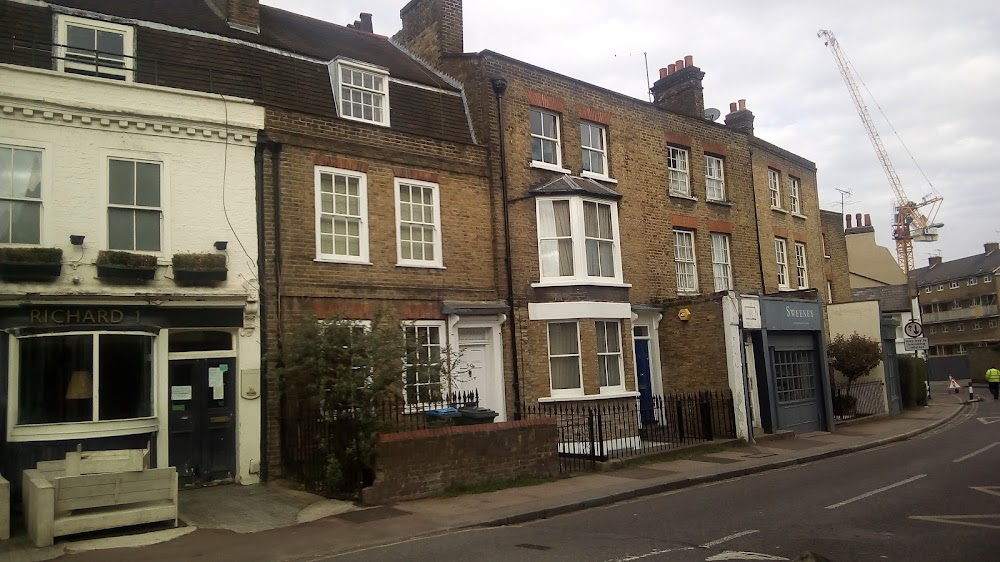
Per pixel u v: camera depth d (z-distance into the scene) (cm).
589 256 1717
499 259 1633
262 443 1231
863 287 4588
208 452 1201
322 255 1353
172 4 1491
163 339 1154
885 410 2452
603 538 858
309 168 1355
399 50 1984
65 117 1109
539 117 1797
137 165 1177
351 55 1662
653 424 1883
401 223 1489
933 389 4378
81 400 1057
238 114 1266
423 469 1129
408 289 1464
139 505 923
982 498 1026
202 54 1312
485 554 789
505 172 1667
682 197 2106
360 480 1098
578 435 1605
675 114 2138
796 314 2028
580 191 1692
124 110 1151
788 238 2617
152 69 1246
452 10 1852
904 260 9388
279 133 1315
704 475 1298
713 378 1802
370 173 1445
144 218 1173
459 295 1554
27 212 1082
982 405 2967
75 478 877
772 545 792
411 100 1589
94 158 1134
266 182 1298
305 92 1416
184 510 1030
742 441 1717
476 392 1438
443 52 1809
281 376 1201
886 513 945
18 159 1082
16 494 1012
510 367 1611
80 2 1284
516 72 1744
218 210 1235
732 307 1788
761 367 1902
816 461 1536
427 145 1549
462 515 994
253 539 876
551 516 1023
